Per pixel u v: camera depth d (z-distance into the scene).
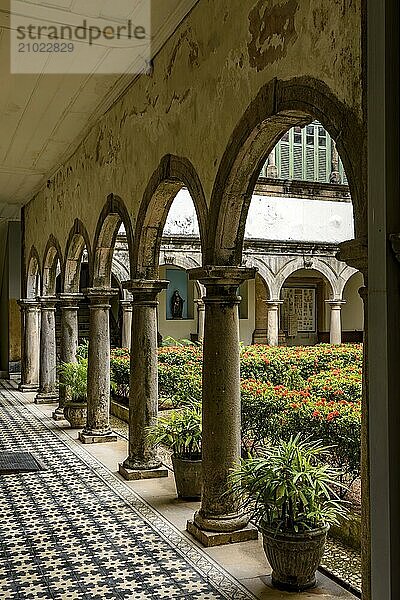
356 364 13.52
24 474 7.87
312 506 4.48
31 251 15.66
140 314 7.71
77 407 10.96
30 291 16.58
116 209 8.32
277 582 4.58
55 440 9.94
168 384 12.79
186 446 6.84
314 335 26.20
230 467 5.55
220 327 5.61
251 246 19.33
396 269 1.69
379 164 1.70
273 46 4.44
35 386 16.56
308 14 4.01
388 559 1.65
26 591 4.54
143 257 7.60
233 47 5.04
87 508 6.49
